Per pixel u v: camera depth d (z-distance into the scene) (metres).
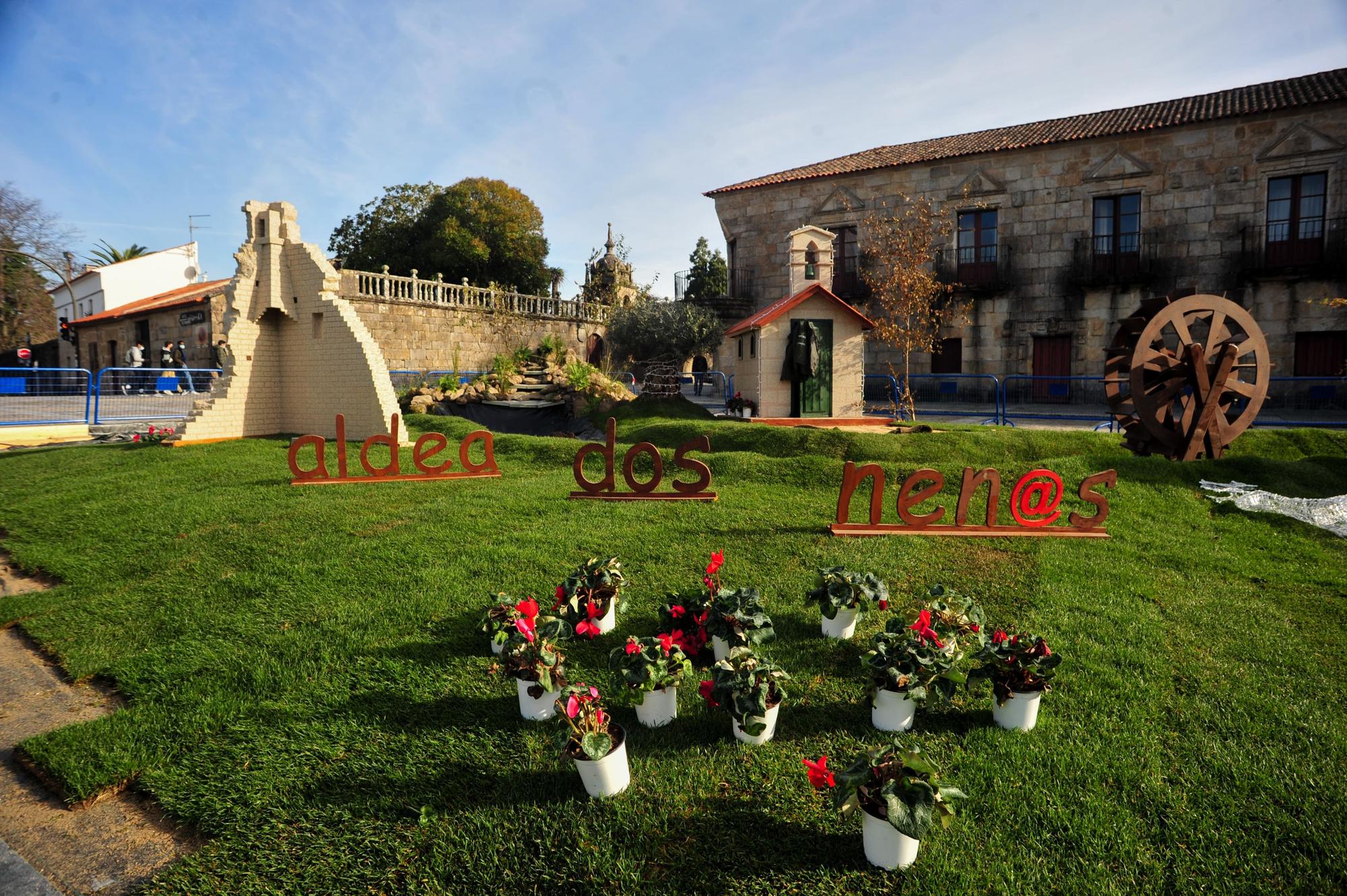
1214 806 3.18
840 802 2.77
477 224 37.03
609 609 4.93
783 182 29.56
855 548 6.76
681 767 3.46
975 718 3.89
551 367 22.94
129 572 6.26
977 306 26.73
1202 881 2.75
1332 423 17.83
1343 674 4.42
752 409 15.57
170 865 2.98
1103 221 25.12
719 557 4.93
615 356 28.56
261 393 14.77
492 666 4.44
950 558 6.55
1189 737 3.69
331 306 14.10
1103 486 9.23
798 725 3.83
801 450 11.52
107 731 3.83
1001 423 17.98
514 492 9.14
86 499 9.13
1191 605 5.53
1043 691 3.74
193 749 3.70
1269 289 23.03
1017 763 3.44
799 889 2.72
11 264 40.19
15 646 5.02
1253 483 9.81
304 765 3.53
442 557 6.35
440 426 14.92
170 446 13.23
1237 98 24.81
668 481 10.00
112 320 35.03
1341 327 22.19
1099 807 3.14
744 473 10.26
